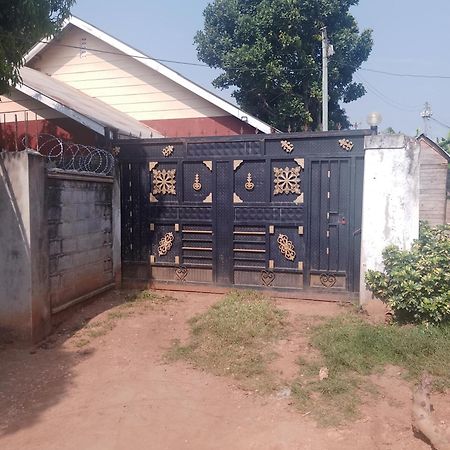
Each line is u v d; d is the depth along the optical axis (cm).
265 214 632
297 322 534
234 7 1719
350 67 1767
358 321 525
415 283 493
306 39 1702
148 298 637
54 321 524
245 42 1688
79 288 581
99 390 385
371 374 403
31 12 435
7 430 323
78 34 1123
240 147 635
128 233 690
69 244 555
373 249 561
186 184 663
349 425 324
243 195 639
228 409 352
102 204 642
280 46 1645
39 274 485
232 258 649
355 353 435
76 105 773
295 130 1742
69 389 387
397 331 476
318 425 324
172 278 679
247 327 506
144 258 687
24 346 475
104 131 680
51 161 523
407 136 546
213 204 652
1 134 793
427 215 1420
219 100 1031
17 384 395
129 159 678
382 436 310
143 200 680
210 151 648
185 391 382
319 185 606
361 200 589
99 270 634
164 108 1091
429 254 524
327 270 609
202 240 662
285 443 303
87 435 316
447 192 1538
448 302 481
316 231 612
